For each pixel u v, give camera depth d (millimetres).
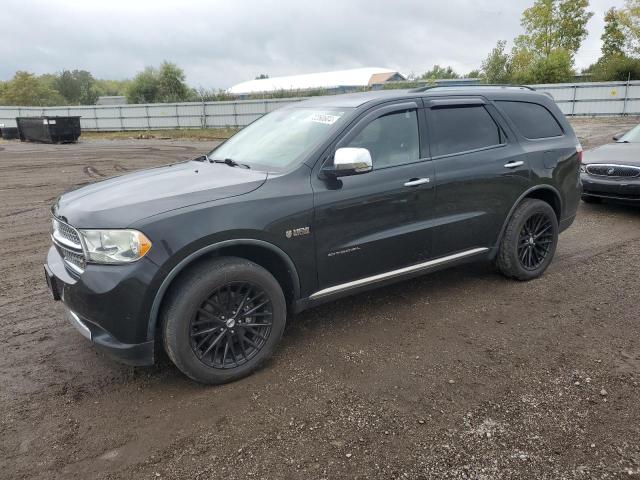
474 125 4371
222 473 2439
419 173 3902
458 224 4203
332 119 3775
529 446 2570
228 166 3891
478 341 3697
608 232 6629
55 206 3529
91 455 2586
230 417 2879
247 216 3123
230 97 41062
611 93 30438
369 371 3324
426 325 3979
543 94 5117
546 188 4801
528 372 3262
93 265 2916
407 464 2465
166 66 51375
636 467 2410
